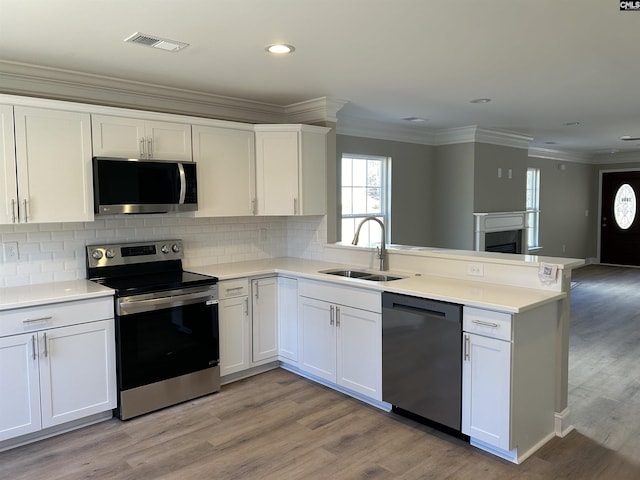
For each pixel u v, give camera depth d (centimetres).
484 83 384
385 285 313
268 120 460
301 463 264
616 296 702
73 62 313
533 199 903
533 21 252
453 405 278
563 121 579
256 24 251
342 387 358
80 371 297
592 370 403
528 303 254
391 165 625
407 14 241
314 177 424
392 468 258
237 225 444
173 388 336
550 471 254
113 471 257
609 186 1020
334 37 273
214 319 356
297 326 386
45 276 335
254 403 341
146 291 317
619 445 281
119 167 326
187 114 405
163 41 275
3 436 272
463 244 660
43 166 302
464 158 651
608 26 260
